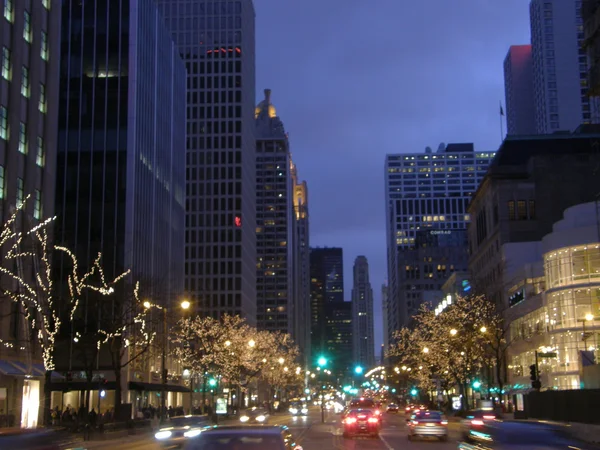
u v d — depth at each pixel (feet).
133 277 269.03
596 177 385.50
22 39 202.80
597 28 265.95
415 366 386.32
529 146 409.49
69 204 327.47
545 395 196.95
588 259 264.31
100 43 347.56
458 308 284.00
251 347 317.22
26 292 191.72
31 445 47.60
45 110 217.36
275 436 41.70
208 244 579.07
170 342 320.91
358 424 165.68
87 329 262.88
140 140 346.54
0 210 187.11
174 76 427.33
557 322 269.44
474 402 382.63
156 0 609.83
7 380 185.47
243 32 608.60
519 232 382.22
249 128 634.84
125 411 209.87
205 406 346.54
